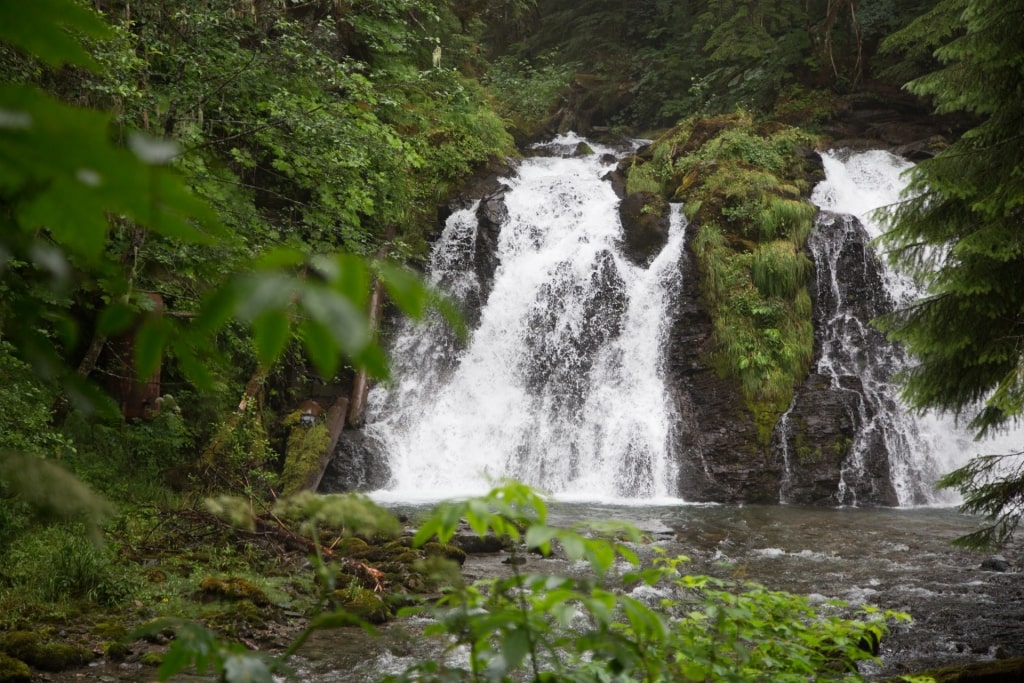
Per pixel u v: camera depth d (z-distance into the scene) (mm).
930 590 10180
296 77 13805
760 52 30234
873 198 24844
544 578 1651
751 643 4605
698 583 3303
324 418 19141
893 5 29516
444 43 28500
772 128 25781
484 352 22406
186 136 11938
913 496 18719
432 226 23828
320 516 1515
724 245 21453
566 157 28594
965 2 9375
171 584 9250
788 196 22719
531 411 21484
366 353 625
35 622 7887
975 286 8539
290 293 618
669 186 24750
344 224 14039
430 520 1528
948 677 5930
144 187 514
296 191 18719
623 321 21719
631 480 19688
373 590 9531
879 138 28047
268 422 18219
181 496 13273
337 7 19094
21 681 6691
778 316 20188
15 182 515
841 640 3387
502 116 29969
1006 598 9781
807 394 19391
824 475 18359
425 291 715
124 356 10148
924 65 28500
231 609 8531
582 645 1743
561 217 24281
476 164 25359
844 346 20781
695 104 32438
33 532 8906
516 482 1578
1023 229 8305
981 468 9156
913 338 9328
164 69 13133
